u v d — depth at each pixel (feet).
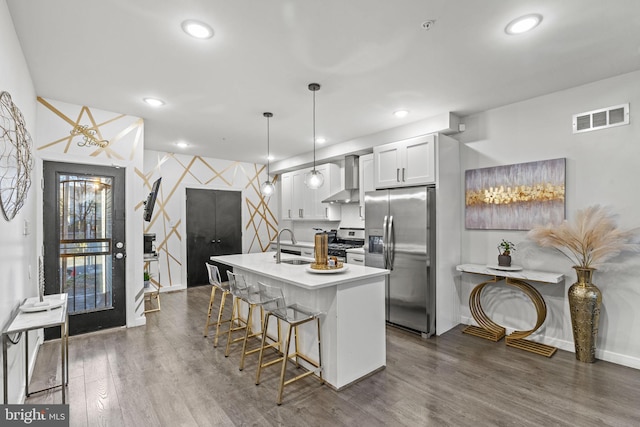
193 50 7.67
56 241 11.14
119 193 12.34
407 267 12.26
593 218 9.22
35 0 5.86
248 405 7.36
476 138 12.42
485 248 12.24
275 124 13.62
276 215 23.97
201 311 14.82
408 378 8.58
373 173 14.32
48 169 10.93
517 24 6.69
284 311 7.93
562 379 8.42
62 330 6.70
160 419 6.84
